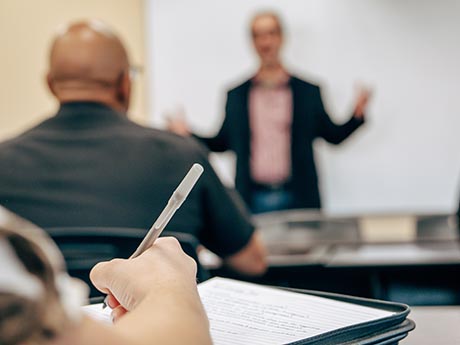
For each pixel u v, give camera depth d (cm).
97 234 126
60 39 160
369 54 379
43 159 147
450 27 372
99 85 156
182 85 394
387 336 63
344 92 382
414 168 377
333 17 381
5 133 405
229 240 161
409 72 376
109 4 401
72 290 31
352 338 61
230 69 390
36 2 404
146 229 142
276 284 243
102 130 151
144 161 147
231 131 388
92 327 32
